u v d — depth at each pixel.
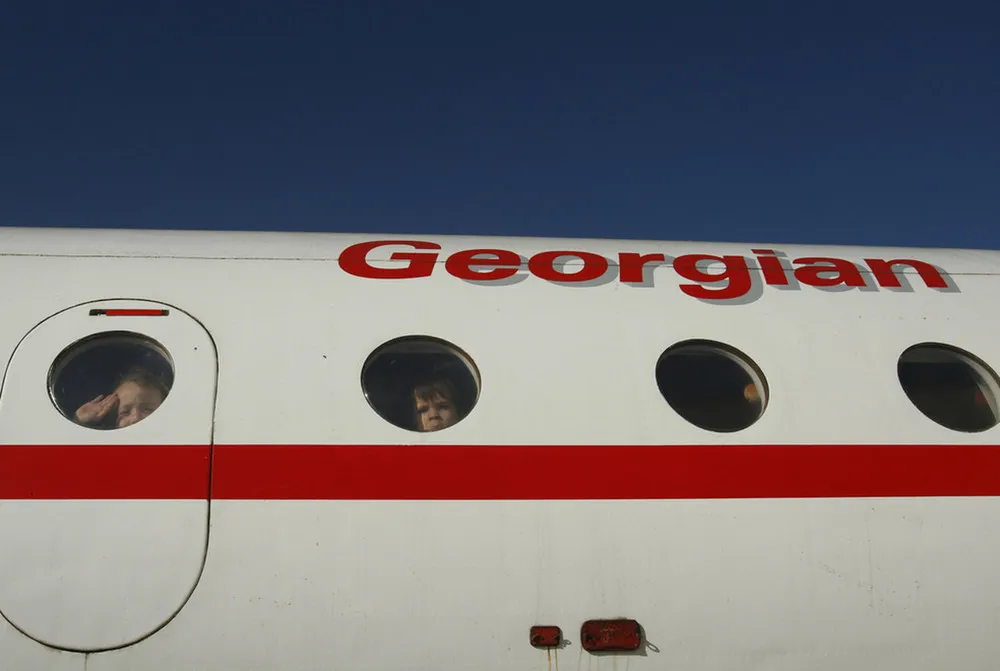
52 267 5.25
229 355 4.87
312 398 4.77
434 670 4.36
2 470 4.43
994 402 5.32
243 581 4.36
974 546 4.81
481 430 4.76
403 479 4.60
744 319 5.43
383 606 4.39
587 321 5.27
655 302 5.45
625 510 4.67
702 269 5.77
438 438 4.71
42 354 4.79
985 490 4.93
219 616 4.31
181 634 4.28
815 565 4.68
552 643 4.43
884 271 5.94
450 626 4.40
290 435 4.64
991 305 5.74
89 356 4.88
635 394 4.98
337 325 5.06
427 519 4.54
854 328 5.46
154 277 5.23
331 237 5.96
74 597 4.26
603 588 4.52
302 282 5.30
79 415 4.64
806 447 4.93
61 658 4.20
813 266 5.92
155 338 4.91
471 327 5.14
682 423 4.91
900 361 5.42
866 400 5.13
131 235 5.77
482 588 4.45
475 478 4.64
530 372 4.98
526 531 4.57
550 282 5.49
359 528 4.49
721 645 4.53
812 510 4.78
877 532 4.78
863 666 4.61
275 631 4.32
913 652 4.64
